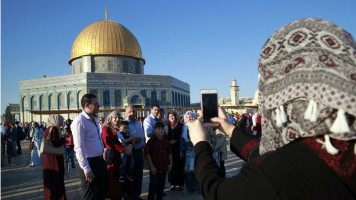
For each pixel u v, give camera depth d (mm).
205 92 1577
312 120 733
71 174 8984
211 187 956
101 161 4578
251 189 802
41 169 10164
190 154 6352
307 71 766
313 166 749
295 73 788
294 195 742
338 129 703
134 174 5648
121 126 5449
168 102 41219
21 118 40781
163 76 41219
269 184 774
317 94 732
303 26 864
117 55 41094
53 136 5145
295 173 755
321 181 731
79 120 4363
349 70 721
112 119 5520
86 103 4496
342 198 710
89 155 4445
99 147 4570
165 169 5680
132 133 5785
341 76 717
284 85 806
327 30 814
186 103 51062
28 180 8203
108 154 5156
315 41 798
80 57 41344
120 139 5352
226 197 864
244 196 811
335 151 724
